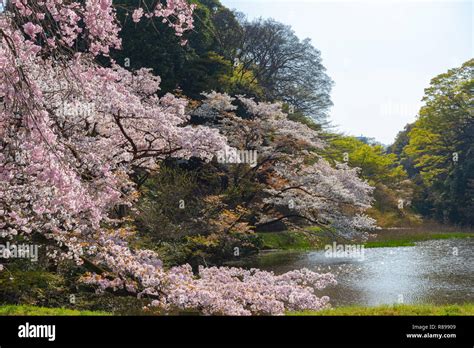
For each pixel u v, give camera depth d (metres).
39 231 8.89
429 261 21.77
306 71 47.44
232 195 23.11
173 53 27.88
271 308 9.28
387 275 18.08
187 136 11.70
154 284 9.14
